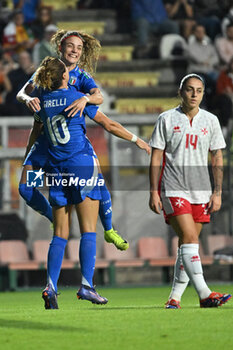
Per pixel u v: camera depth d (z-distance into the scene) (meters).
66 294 35.06
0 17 62.38
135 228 46.25
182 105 18.31
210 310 16.73
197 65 60.03
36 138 18.81
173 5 64.44
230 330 12.95
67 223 18.38
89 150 18.38
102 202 19.27
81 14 64.88
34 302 28.55
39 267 41.53
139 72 60.47
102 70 60.81
